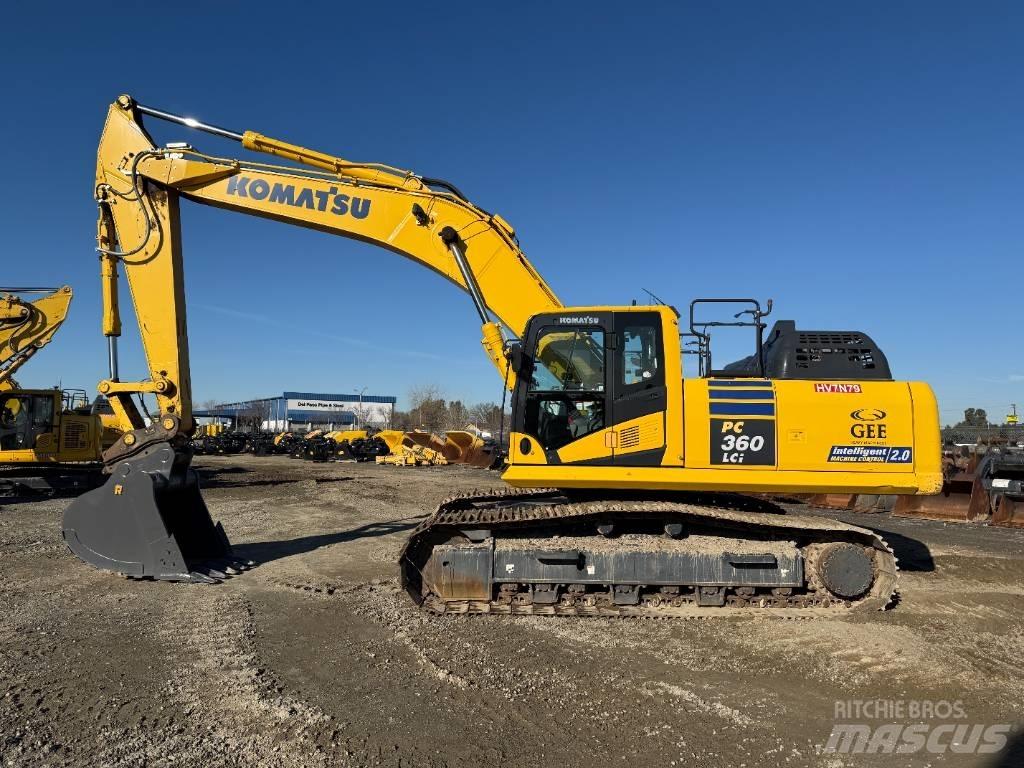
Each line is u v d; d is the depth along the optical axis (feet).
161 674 16.65
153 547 25.96
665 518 22.54
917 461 21.93
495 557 21.94
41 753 12.69
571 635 19.80
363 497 54.90
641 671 17.02
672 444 22.06
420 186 27.09
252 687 15.83
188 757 12.59
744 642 19.21
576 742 13.29
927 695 15.71
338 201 27.40
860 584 21.97
